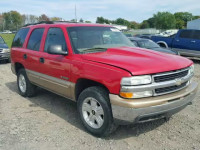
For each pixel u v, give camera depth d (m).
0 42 12.68
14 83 7.53
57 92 4.61
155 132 3.98
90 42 4.42
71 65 4.02
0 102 5.56
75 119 4.54
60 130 4.07
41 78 5.00
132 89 3.19
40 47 5.04
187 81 3.89
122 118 3.30
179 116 4.64
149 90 3.28
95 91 3.62
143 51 4.19
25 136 3.85
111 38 4.82
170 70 3.44
